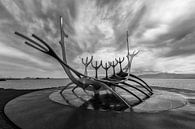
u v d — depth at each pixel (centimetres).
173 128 426
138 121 490
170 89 1576
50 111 623
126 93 1232
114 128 428
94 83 876
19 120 506
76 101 854
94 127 438
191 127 432
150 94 1158
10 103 809
